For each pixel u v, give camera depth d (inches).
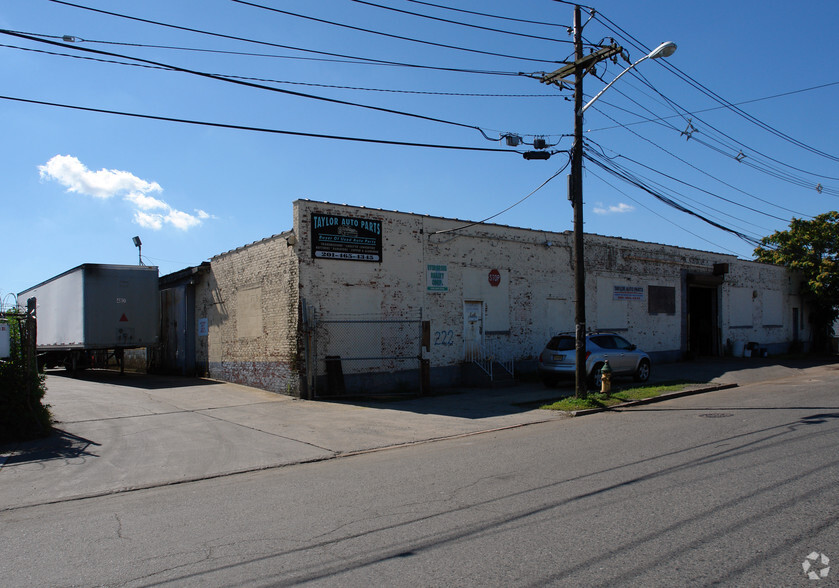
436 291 757.3
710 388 706.8
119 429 472.1
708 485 261.7
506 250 839.7
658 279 1075.3
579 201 573.3
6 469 353.1
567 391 684.7
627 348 759.7
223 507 265.6
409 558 189.2
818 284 1322.6
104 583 178.9
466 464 333.7
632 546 191.5
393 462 355.3
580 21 566.3
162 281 979.9
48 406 475.2
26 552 211.5
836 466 287.7
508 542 199.9
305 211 650.8
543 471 303.9
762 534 199.0
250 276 743.1
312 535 217.6
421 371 681.0
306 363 632.4
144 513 261.4
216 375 823.7
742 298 1256.8
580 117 567.5
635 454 336.2
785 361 1135.0
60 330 942.4
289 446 412.8
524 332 853.2
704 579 165.2
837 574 166.9
